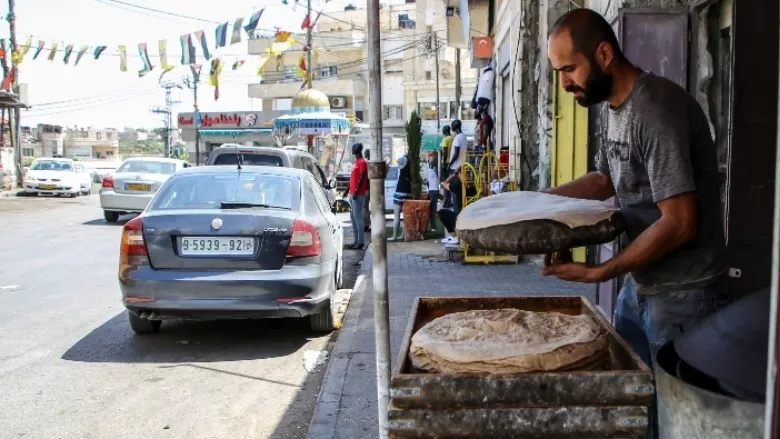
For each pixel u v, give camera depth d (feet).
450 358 6.54
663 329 8.77
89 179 108.58
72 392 16.01
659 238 7.79
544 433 6.23
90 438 13.39
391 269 31.32
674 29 18.29
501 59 52.06
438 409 6.30
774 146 12.91
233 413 14.71
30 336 21.02
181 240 18.94
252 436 13.52
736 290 13.03
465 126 100.17
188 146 177.17
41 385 16.49
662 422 6.62
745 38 12.94
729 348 6.04
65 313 24.13
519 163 38.19
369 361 17.21
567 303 9.37
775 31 12.87
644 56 18.48
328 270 20.43
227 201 20.54
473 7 59.52
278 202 20.62
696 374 6.59
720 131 17.75
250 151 38.06
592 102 8.82
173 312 18.81
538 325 7.37
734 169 13.07
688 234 7.82
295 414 14.66
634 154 8.48
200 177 21.67
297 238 19.27
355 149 42.01
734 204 13.07
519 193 8.66
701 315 8.64
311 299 19.38
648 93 8.20
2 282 30.19
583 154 25.77
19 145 107.65
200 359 18.69
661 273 8.70
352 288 28.76
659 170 7.97
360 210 41.83
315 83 164.45
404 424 6.33
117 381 16.83
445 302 9.33
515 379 6.23
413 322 8.16
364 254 39.27
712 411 5.83
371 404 14.34
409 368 6.96
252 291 18.70
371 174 9.48
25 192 97.71
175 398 15.64
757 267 13.00
